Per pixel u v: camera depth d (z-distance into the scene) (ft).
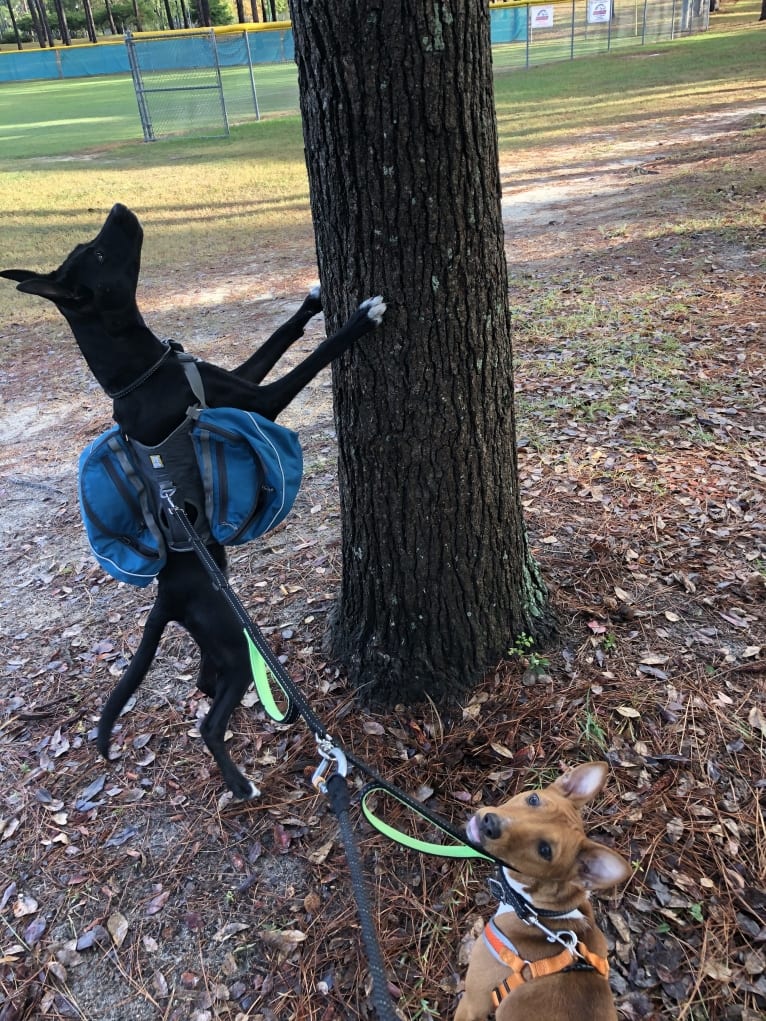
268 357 5.14
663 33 55.93
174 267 16.80
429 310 4.32
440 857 4.42
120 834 4.89
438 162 4.00
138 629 6.75
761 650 5.43
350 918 4.23
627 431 8.36
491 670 5.36
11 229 20.40
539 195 18.72
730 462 7.60
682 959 3.81
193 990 4.03
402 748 5.04
